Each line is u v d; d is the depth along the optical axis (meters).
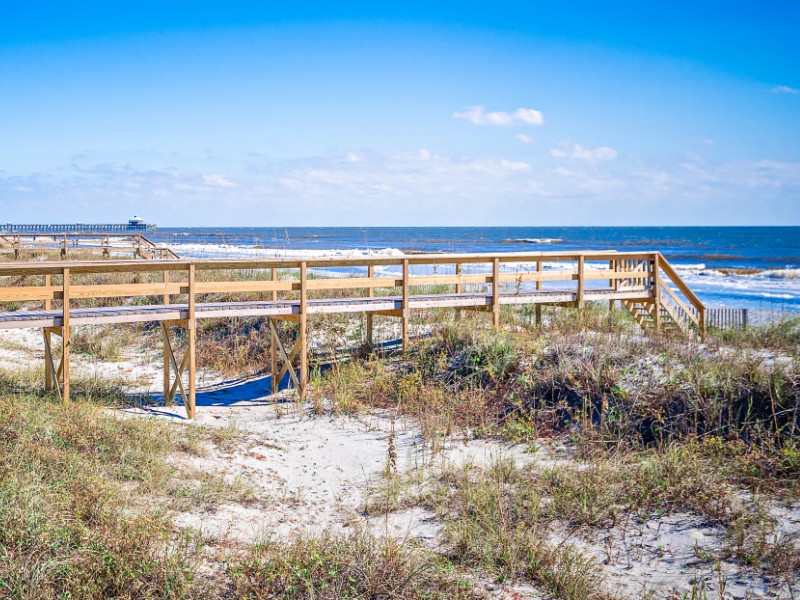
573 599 5.79
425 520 7.57
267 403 12.95
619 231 179.88
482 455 9.70
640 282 17.83
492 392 11.73
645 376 10.85
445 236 148.12
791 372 9.82
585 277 15.53
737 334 13.90
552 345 12.59
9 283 22.39
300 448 10.29
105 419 9.51
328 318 16.55
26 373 13.45
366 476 9.06
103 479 7.36
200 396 13.46
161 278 21.89
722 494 7.51
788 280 40.69
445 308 16.95
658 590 5.98
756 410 9.45
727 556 6.47
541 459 9.35
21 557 5.49
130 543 5.80
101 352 16.45
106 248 29.22
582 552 6.68
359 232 189.62
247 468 9.06
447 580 6.02
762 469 8.10
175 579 5.58
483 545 6.74
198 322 17.23
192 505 7.46
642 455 9.09
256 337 16.30
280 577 5.82
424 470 9.11
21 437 7.92
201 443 9.67
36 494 6.54
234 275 22.42
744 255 72.38
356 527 7.20
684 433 9.41
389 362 13.99
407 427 11.10
